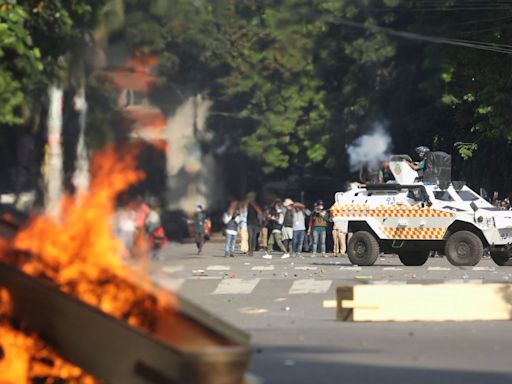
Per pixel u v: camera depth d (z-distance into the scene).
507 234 78.81
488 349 35.31
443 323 43.34
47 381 26.27
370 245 80.88
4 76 42.88
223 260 87.19
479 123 104.25
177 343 23.52
